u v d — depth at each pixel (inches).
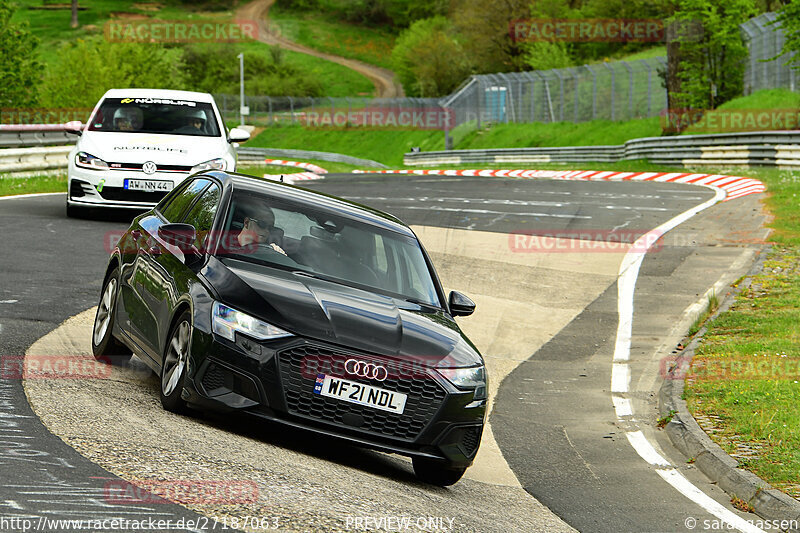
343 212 694.5
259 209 659.4
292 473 512.1
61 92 6225.4
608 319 1187.3
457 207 1971.0
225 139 1483.8
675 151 3363.7
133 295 680.4
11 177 2017.7
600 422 831.7
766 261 1409.9
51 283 989.2
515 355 1046.4
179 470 470.0
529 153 4564.5
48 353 714.2
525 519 548.1
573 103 6033.5
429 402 567.2
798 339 1004.6
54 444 479.5
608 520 573.6
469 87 7214.6
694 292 1288.1
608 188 2468.0
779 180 2400.3
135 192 1389.0
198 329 559.8
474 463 693.3
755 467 663.1
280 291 580.7
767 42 3981.3
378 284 641.0
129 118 1477.6
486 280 1342.3
